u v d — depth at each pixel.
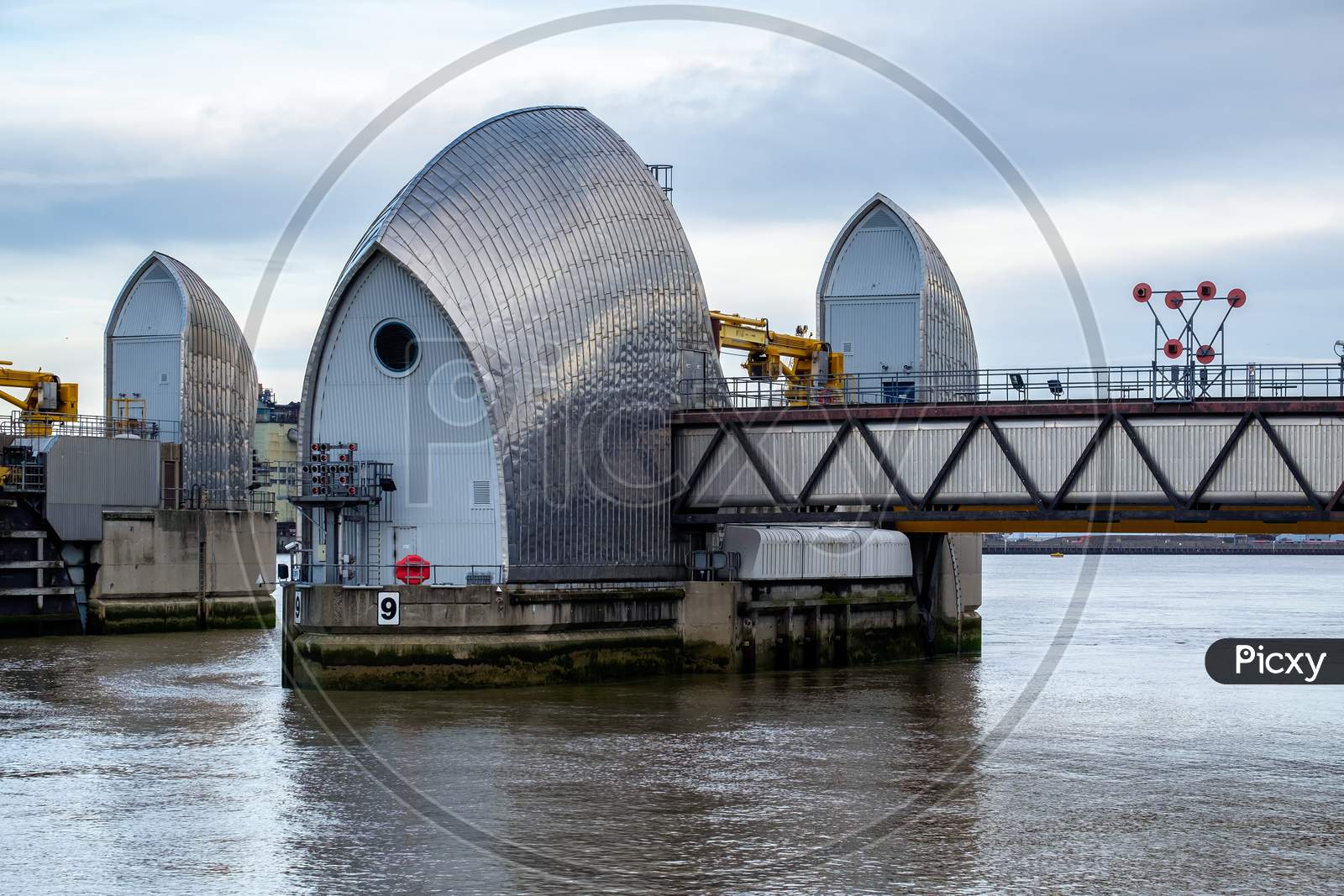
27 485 95.44
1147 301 66.25
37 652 86.31
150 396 106.69
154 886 35.84
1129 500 66.12
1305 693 69.50
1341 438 63.03
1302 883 36.47
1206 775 48.78
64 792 45.53
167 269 106.69
